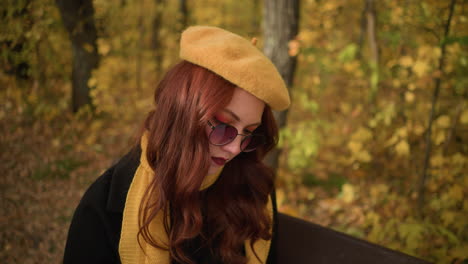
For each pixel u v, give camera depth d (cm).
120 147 433
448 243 235
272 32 295
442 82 270
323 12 312
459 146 299
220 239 124
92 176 359
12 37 362
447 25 234
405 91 307
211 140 91
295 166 334
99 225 111
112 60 530
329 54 324
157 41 821
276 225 144
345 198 305
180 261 115
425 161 270
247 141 99
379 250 138
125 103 517
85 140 434
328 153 424
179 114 90
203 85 86
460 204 263
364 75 329
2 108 445
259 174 126
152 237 105
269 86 85
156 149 98
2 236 251
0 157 359
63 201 308
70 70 499
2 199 296
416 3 270
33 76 439
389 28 323
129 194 106
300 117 506
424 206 284
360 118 367
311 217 312
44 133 426
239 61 84
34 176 340
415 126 294
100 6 435
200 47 88
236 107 88
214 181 120
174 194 102
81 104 483
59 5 406
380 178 364
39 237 256
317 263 146
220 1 894
